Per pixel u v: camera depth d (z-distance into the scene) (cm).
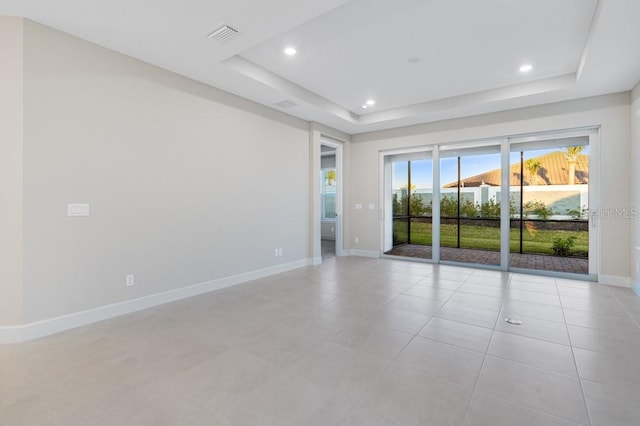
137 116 347
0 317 266
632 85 415
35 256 278
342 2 255
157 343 266
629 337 275
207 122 420
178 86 386
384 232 705
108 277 325
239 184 468
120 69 333
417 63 397
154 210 364
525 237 646
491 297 395
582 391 196
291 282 474
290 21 281
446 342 267
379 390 198
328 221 1012
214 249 432
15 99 267
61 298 293
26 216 272
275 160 532
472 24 308
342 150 706
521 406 181
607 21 269
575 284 456
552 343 264
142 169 352
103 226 321
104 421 169
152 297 362
